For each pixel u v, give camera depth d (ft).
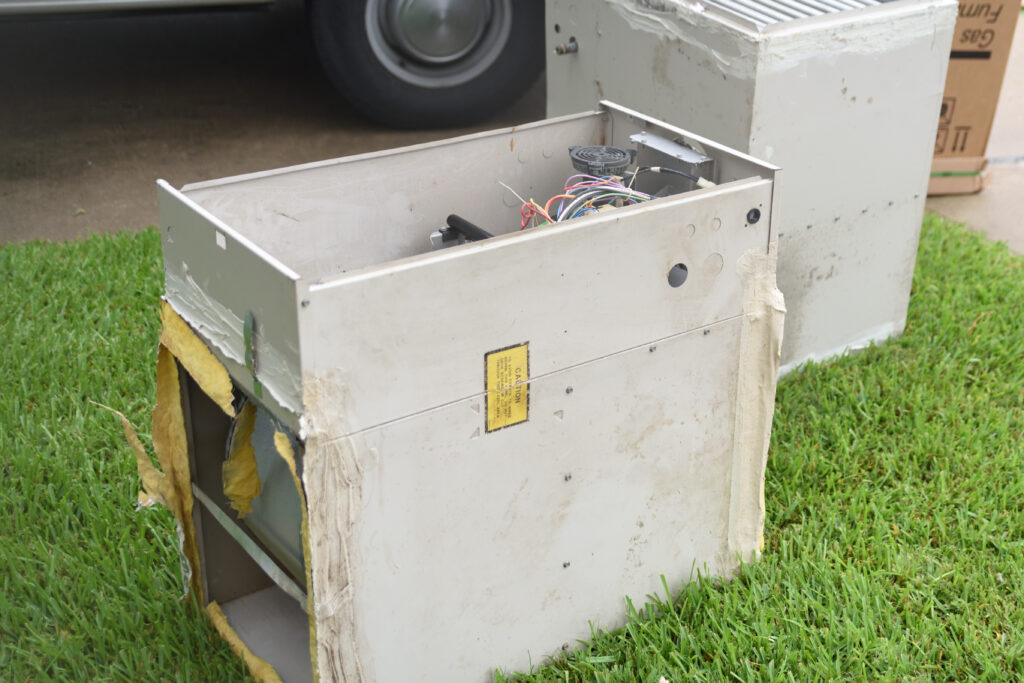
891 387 10.59
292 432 5.82
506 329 6.03
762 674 7.20
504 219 8.18
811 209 10.34
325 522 5.79
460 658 6.82
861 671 7.22
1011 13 14.80
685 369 7.03
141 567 8.12
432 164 7.60
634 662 7.34
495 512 6.51
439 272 5.63
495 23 16.62
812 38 9.39
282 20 23.29
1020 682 7.21
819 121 9.89
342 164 7.16
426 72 16.80
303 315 5.28
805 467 9.46
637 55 10.69
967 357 11.17
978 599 7.97
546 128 8.05
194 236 6.16
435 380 5.88
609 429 6.82
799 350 11.12
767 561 8.27
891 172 10.70
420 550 6.27
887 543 8.50
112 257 12.74
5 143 16.62
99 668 7.32
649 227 6.37
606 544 7.25
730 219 6.75
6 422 9.70
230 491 6.94
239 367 6.11
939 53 10.32
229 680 7.19
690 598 7.73
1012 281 12.75
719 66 9.64
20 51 20.88
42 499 8.84
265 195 6.91
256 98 18.93
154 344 11.02
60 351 10.64
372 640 6.31
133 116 17.89
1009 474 9.32
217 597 7.90
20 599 7.88
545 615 7.16
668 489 7.41
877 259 11.16
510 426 6.31
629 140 8.20
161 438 7.18
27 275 12.10
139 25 22.77
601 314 6.41
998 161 17.76
